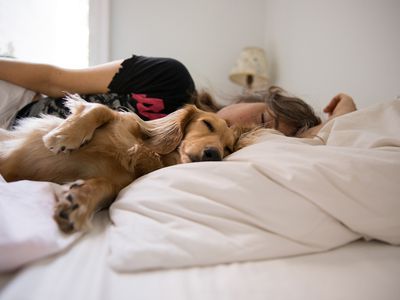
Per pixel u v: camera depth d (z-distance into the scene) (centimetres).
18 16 295
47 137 101
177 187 85
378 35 178
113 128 116
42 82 157
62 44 307
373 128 111
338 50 217
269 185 84
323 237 81
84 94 161
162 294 59
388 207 83
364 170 85
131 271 65
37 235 64
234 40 345
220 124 137
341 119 117
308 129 165
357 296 64
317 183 83
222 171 87
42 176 109
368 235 85
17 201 75
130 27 322
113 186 103
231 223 78
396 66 165
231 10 342
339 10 215
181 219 77
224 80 346
